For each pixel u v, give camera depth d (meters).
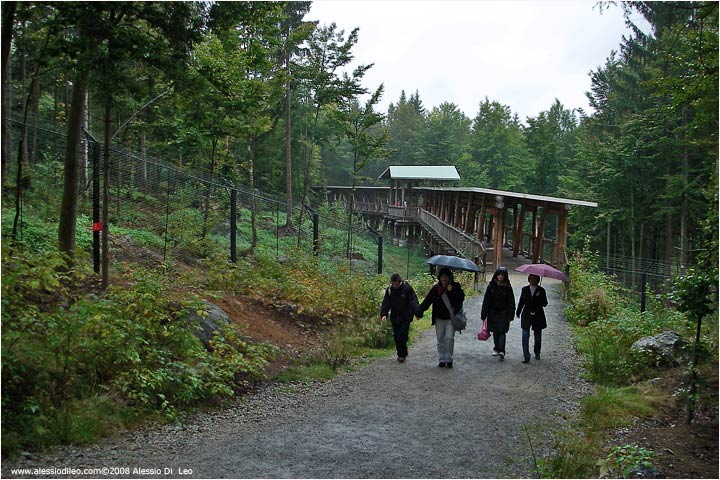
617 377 9.12
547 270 10.34
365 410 7.27
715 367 8.18
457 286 9.86
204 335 8.71
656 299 13.61
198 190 18.75
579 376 9.38
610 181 38.06
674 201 35.47
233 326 9.12
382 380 8.89
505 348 11.44
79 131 9.73
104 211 9.19
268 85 20.52
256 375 8.38
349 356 10.48
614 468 5.41
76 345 6.52
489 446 6.06
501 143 80.12
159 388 6.73
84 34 8.14
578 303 15.51
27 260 7.10
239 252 17.89
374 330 11.86
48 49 8.34
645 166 36.78
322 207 34.97
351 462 5.47
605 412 7.22
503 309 10.43
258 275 14.12
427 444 6.06
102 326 6.91
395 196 57.16
